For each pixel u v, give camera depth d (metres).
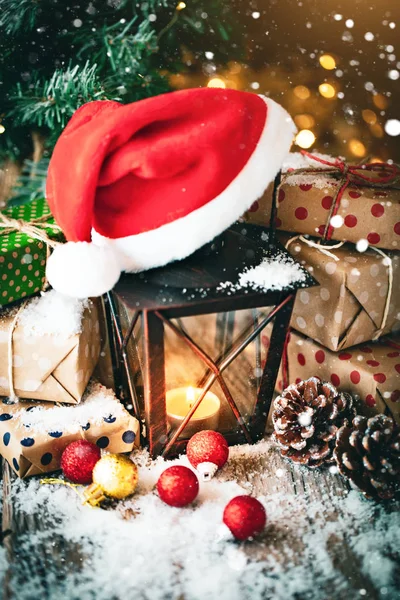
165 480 0.62
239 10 0.96
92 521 0.62
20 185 0.89
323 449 0.66
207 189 0.58
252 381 0.72
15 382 0.68
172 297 0.60
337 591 0.56
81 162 0.57
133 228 0.60
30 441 0.65
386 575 0.58
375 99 1.03
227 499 0.65
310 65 1.03
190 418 0.68
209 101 0.58
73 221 0.59
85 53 0.85
